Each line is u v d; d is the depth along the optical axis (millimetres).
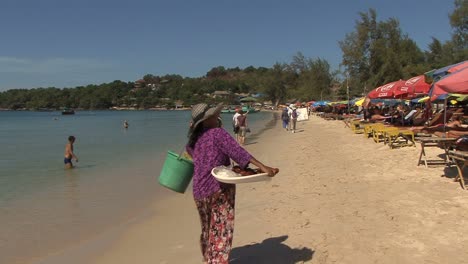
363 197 7812
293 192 8953
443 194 7492
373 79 51312
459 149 9219
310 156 15148
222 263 4164
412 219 6180
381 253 5027
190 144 4438
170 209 8742
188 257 5566
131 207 9125
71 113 121438
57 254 6230
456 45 52844
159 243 6375
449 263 4629
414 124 19516
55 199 10211
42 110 198750
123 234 7055
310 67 94438
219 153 4172
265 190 9492
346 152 15391
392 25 52688
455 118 17156
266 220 6910
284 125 32438
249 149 20141
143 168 15445
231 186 4199
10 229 7613
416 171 9930
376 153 14109
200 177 4164
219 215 4164
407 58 53188
